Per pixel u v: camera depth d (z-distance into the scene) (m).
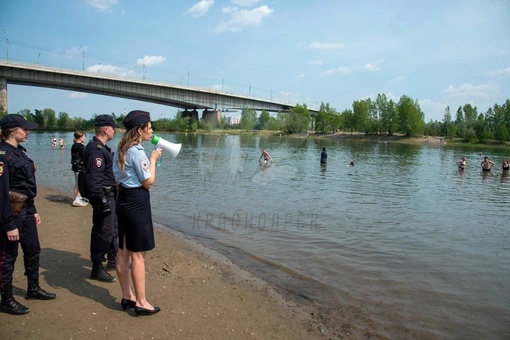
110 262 5.05
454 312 4.36
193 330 3.55
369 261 6.02
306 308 4.29
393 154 41.16
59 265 5.02
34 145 39.00
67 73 51.75
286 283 5.02
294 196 12.06
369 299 4.63
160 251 6.06
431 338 3.77
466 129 77.94
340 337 3.68
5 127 3.68
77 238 6.27
